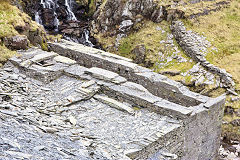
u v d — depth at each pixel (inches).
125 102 567.5
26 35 707.4
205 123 583.5
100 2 1155.9
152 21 1036.5
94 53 708.0
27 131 404.5
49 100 544.4
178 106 538.6
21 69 611.8
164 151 491.5
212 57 886.4
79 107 540.1
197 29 974.4
